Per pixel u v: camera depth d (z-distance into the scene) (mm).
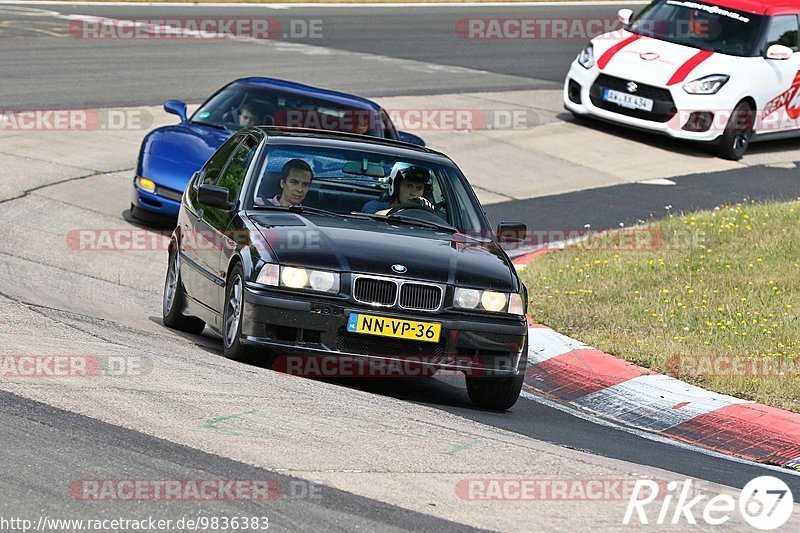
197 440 21781
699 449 28469
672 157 70312
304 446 22109
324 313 27266
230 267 29469
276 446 21906
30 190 52094
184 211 35062
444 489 20703
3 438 20953
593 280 43750
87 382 24688
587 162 67812
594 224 55812
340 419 24281
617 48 73688
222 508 18703
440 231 30891
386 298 27609
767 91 71562
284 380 27297
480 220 32156
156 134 50438
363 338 27469
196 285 32344
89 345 28172
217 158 35500
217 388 25406
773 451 28703
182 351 29297
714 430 29906
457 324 27766
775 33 73062
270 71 84562
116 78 77625
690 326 37969
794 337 36531
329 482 20328
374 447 22609
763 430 29609
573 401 32656
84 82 75562
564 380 34094
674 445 28484
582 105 73875
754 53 72062
